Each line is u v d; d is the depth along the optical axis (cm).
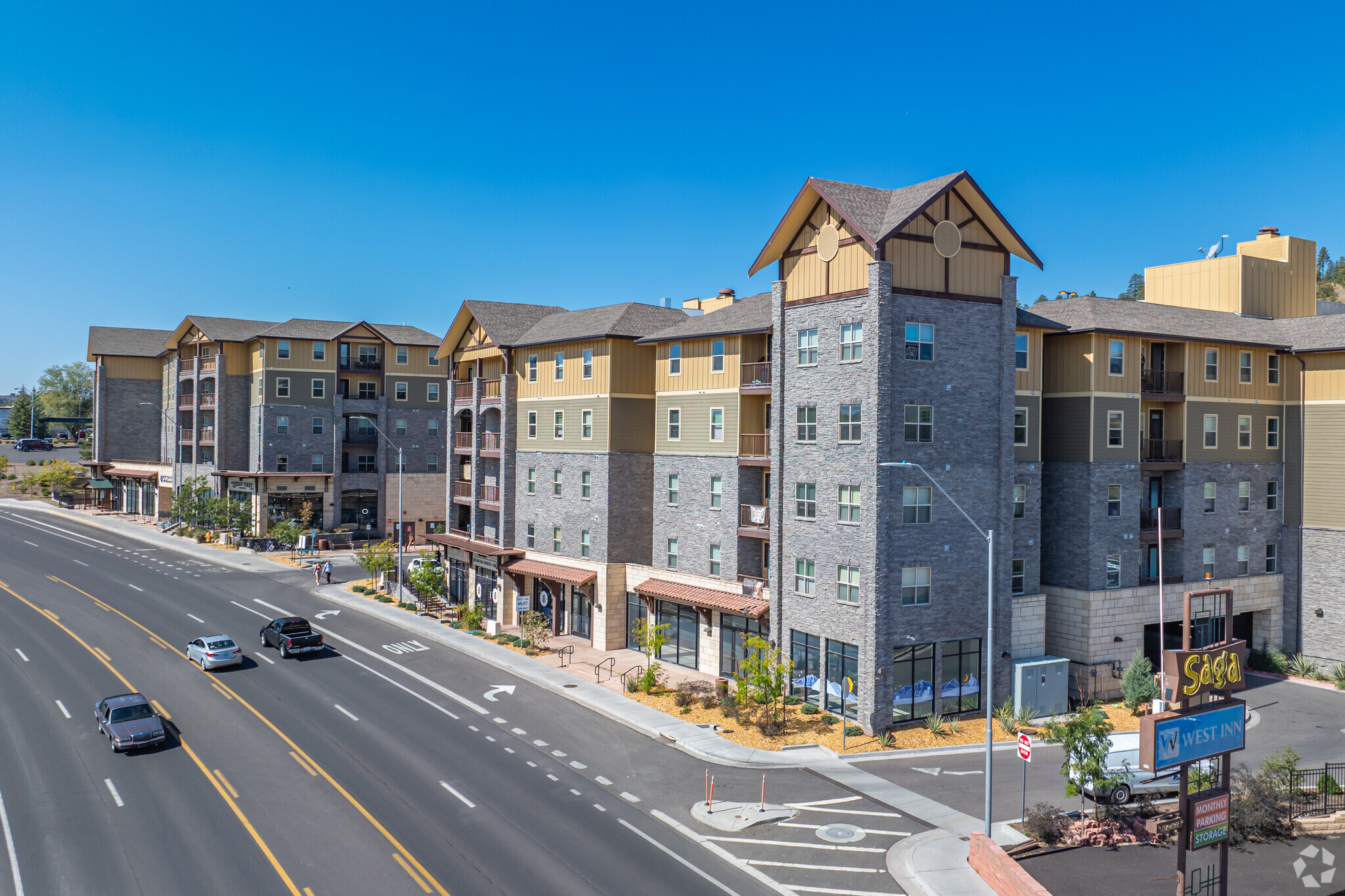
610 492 4628
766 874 2192
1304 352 4469
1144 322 4197
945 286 3488
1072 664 3997
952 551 3500
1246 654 4516
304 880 2116
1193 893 2123
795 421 3722
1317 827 2564
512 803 2598
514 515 5334
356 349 8112
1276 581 4541
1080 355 4016
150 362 10000
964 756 3156
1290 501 4566
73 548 7212
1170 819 2528
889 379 3344
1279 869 2314
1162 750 1977
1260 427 4534
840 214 3416
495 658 4341
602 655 4500
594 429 4731
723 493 4212
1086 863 2308
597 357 4731
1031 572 3862
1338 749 3272
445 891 2070
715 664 4162
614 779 2825
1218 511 4394
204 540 7731
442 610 5475
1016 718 3509
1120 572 4031
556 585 5006
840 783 2842
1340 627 4369
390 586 5969
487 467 5744
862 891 2112
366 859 2225
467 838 2358
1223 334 4400
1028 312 4312
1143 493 4288
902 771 2972
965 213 3534
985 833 2372
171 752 2973
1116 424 4028
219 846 2294
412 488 8250
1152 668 3956
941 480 3475
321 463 7975
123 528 8481
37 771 2792
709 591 4178
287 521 7381
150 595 5547
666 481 4544
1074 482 4019
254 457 7950
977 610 3556
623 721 3450
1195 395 4319
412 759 2945
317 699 3594
